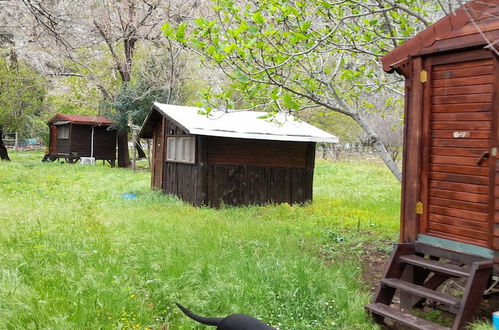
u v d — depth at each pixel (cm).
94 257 709
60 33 1175
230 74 778
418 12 805
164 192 1670
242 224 1067
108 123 3156
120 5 2547
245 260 698
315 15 862
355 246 925
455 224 550
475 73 534
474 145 533
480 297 499
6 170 2466
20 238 817
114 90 3278
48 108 3969
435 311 592
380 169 2786
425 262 554
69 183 1972
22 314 491
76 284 576
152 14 2577
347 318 552
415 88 588
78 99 3528
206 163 1439
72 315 499
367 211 1354
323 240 953
